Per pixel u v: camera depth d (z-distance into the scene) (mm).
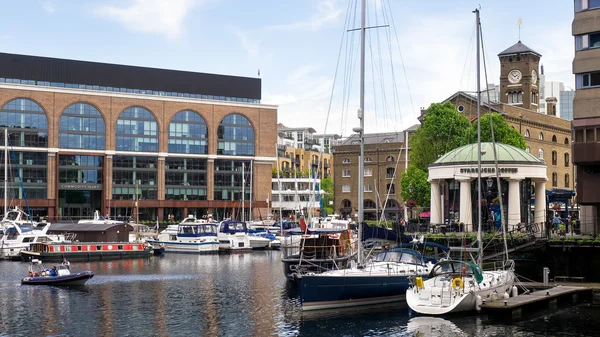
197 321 36281
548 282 45750
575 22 53938
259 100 136125
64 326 35156
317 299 37531
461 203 57812
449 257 46094
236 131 130750
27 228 76000
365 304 38719
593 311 37844
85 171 117875
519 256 48938
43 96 113500
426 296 36719
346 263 49531
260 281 52656
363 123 40938
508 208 57656
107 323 35875
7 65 115500
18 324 35688
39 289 48188
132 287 49250
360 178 40562
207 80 132250
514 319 35531
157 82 127750
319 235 50188
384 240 45062
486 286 37969
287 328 34188
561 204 89875
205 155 127250
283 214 151375
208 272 59562
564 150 116875
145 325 35312
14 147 111188
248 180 131250
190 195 126000
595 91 53031
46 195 113812
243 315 37781
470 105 105500
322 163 187250
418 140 87438
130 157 121125
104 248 74250
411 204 85875
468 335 32219
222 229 87625
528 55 116000
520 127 105562
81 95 116625
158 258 75875
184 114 126125
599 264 46812
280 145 177000
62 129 115312
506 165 56562
